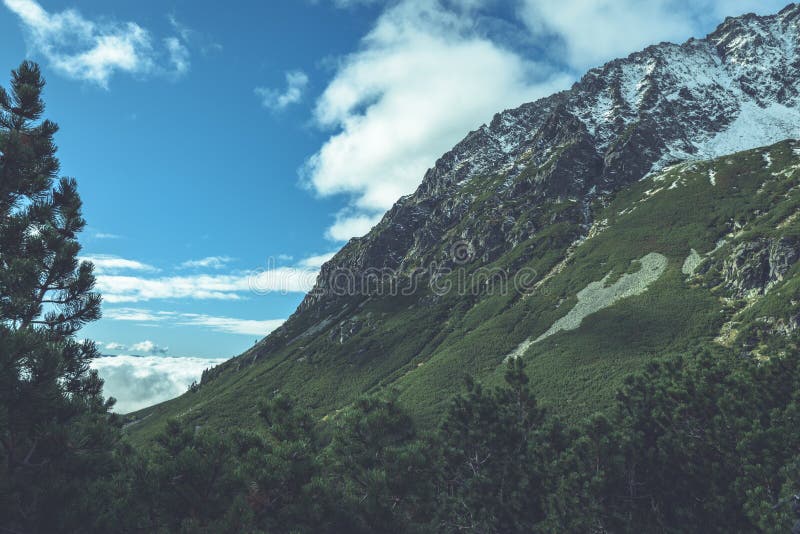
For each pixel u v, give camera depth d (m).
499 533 31.64
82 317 14.90
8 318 12.55
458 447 34.06
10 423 9.98
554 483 32.00
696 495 27.95
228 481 12.91
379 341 188.62
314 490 14.32
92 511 11.17
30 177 14.94
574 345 112.31
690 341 95.62
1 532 10.28
